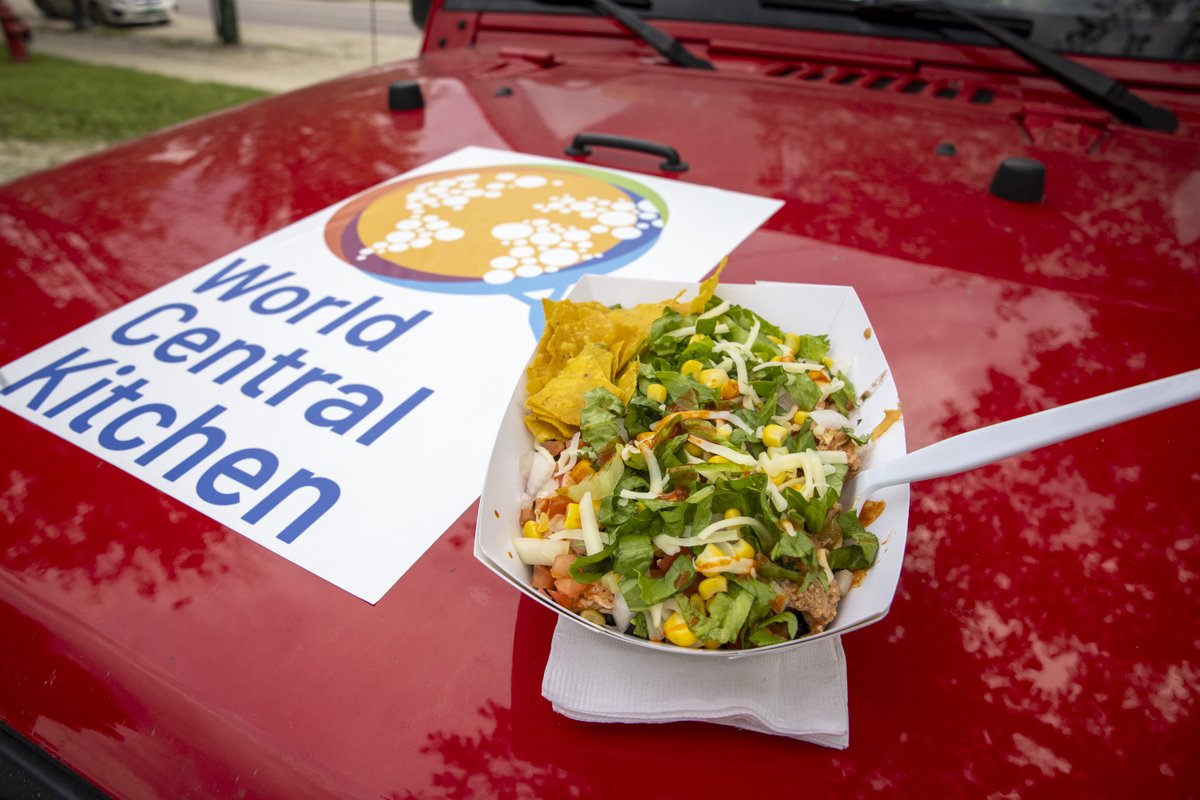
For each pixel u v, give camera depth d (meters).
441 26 0.99
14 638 0.34
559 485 0.34
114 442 0.41
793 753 0.29
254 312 0.50
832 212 0.58
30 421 0.43
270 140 0.73
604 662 0.30
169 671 0.32
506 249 0.55
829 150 0.66
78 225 0.60
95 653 0.33
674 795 0.28
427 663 0.31
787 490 0.30
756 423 0.34
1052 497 0.37
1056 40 0.73
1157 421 0.40
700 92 0.78
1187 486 0.37
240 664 0.32
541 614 0.33
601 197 0.62
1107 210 0.58
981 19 0.74
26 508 0.38
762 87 0.78
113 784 0.31
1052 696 0.30
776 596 0.29
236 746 0.30
